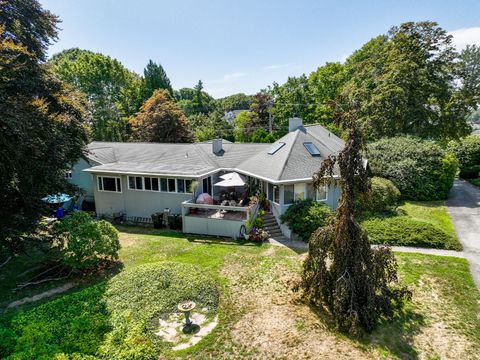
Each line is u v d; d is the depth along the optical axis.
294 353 8.26
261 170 20.09
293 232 17.44
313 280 10.13
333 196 19.36
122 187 22.16
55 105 16.27
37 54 16.42
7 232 11.92
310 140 21.77
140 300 10.59
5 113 10.57
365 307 9.12
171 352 8.36
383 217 18.73
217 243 17.09
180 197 20.70
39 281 12.78
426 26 29.00
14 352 7.30
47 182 13.56
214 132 51.34
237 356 8.20
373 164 25.30
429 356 8.12
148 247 16.56
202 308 10.44
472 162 32.78
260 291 11.62
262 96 56.44
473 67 55.78
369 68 33.91
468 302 10.59
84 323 8.79
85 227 13.04
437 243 15.29
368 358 8.05
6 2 14.59
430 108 29.81
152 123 39.19
